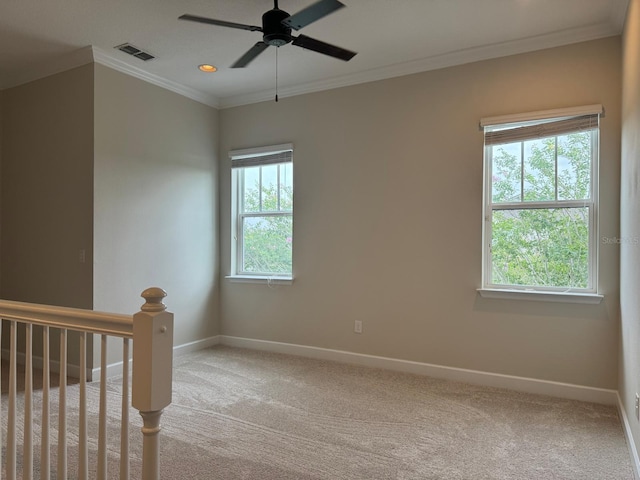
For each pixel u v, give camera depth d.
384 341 3.92
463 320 3.59
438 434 2.59
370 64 3.81
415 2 2.82
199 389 3.36
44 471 1.46
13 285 4.12
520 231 3.46
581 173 3.27
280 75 4.08
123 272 3.82
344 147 4.12
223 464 2.23
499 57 3.47
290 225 4.50
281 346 4.45
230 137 4.79
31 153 4.00
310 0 2.82
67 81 3.75
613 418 2.84
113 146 3.75
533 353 3.34
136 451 2.33
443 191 3.68
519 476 2.15
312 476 2.12
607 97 3.11
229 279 4.75
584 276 3.25
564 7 2.87
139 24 3.14
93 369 3.54
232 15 3.01
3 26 3.17
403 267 3.84
